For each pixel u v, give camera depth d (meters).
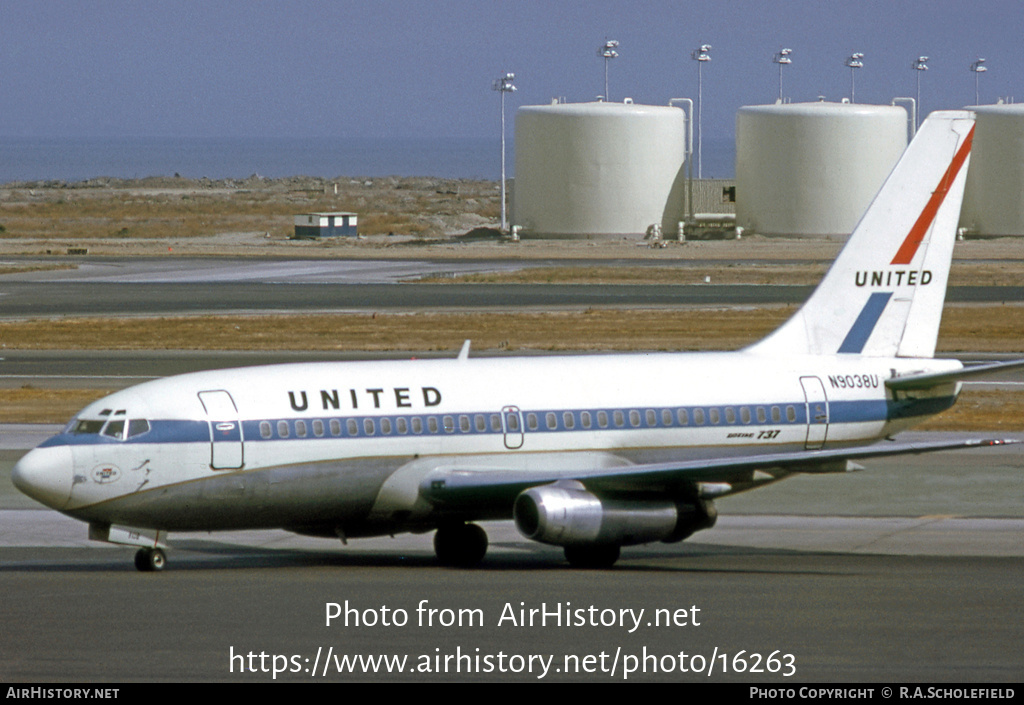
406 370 125.62
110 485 110.06
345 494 119.31
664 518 120.25
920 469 179.00
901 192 146.62
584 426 129.25
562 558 130.75
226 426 114.00
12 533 140.75
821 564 123.81
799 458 114.12
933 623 86.69
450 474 122.56
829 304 145.38
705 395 135.88
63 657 75.19
